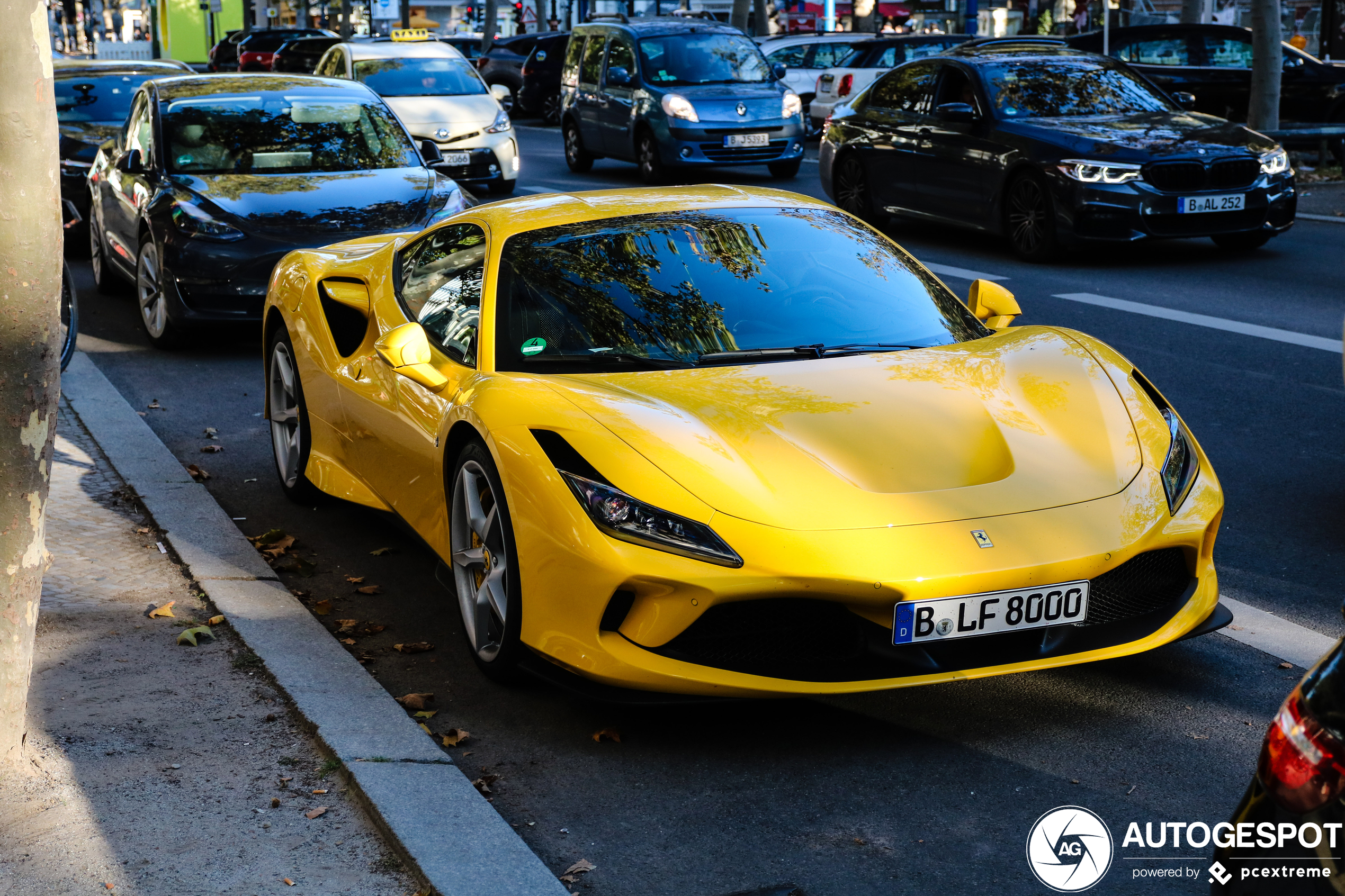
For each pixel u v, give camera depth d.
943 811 3.16
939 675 3.36
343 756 3.34
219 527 5.23
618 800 3.26
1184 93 19.56
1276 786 1.90
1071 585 3.40
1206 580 3.72
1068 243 11.52
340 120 9.86
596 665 3.43
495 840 2.97
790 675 3.38
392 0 53.97
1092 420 3.84
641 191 5.15
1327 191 15.58
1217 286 10.32
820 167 14.85
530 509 3.55
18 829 3.08
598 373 4.05
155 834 3.05
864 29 38.81
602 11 53.62
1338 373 7.53
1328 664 1.92
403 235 5.56
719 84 18.45
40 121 2.99
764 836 3.07
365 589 4.77
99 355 8.91
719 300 4.38
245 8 53.09
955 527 3.38
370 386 4.87
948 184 12.77
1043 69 12.78
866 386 3.92
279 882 2.86
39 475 3.20
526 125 29.80
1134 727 3.54
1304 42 32.44
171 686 3.83
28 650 3.29
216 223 8.53
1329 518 5.24
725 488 3.41
